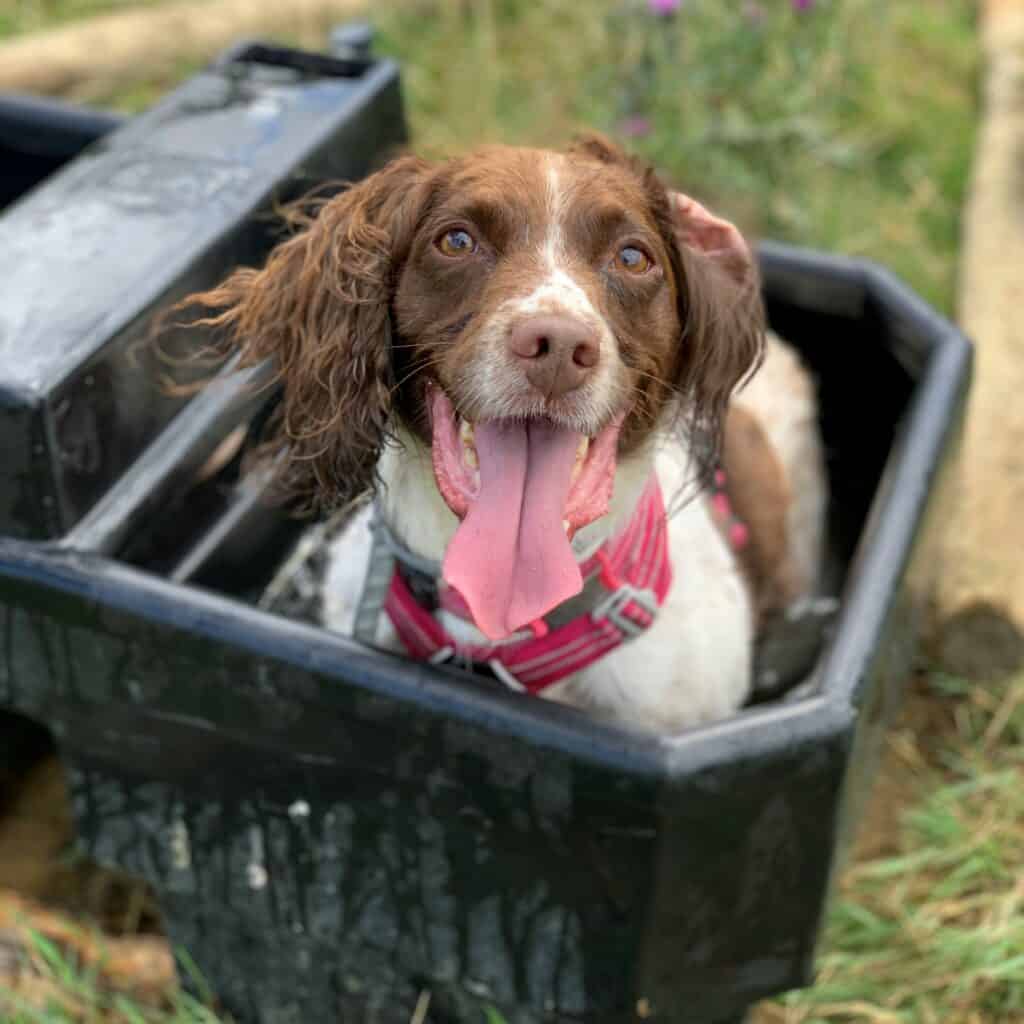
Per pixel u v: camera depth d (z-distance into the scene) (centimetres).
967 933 73
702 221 61
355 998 65
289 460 61
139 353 61
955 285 126
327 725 55
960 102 157
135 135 74
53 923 72
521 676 61
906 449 68
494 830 55
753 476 82
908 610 68
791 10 132
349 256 56
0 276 62
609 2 160
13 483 56
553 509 53
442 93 152
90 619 57
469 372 52
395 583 62
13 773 82
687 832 52
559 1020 61
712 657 66
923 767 85
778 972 58
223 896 63
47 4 163
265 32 155
